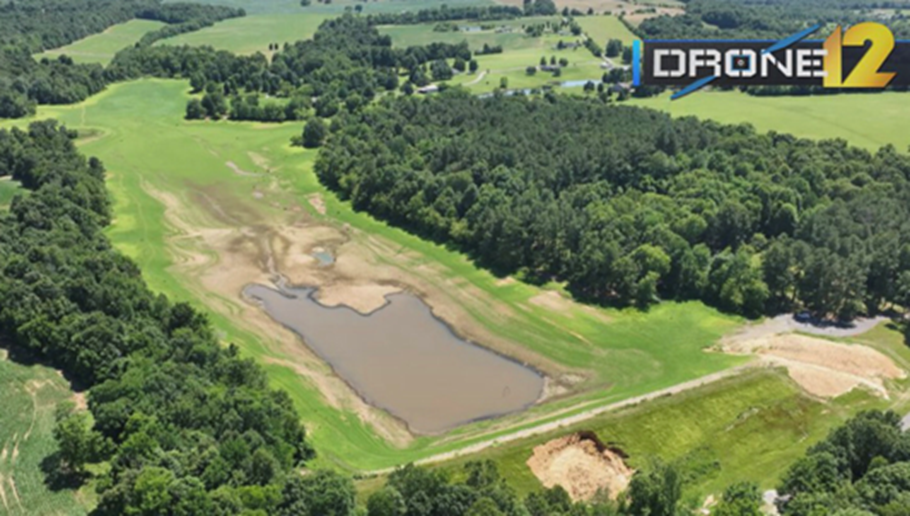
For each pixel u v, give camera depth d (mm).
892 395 107812
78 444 83000
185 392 92875
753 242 148750
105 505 76188
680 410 102188
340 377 115688
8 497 81875
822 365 114688
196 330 112125
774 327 126875
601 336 124938
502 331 127688
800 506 75062
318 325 130375
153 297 120625
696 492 88562
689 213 147000
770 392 106500
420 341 125562
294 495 75500
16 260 119562
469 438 100750
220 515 72250
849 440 84375
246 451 80875
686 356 118812
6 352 109000
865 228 141125
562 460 94250
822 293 128375
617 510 80938
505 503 73312
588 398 109312
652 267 134750
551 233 144125
